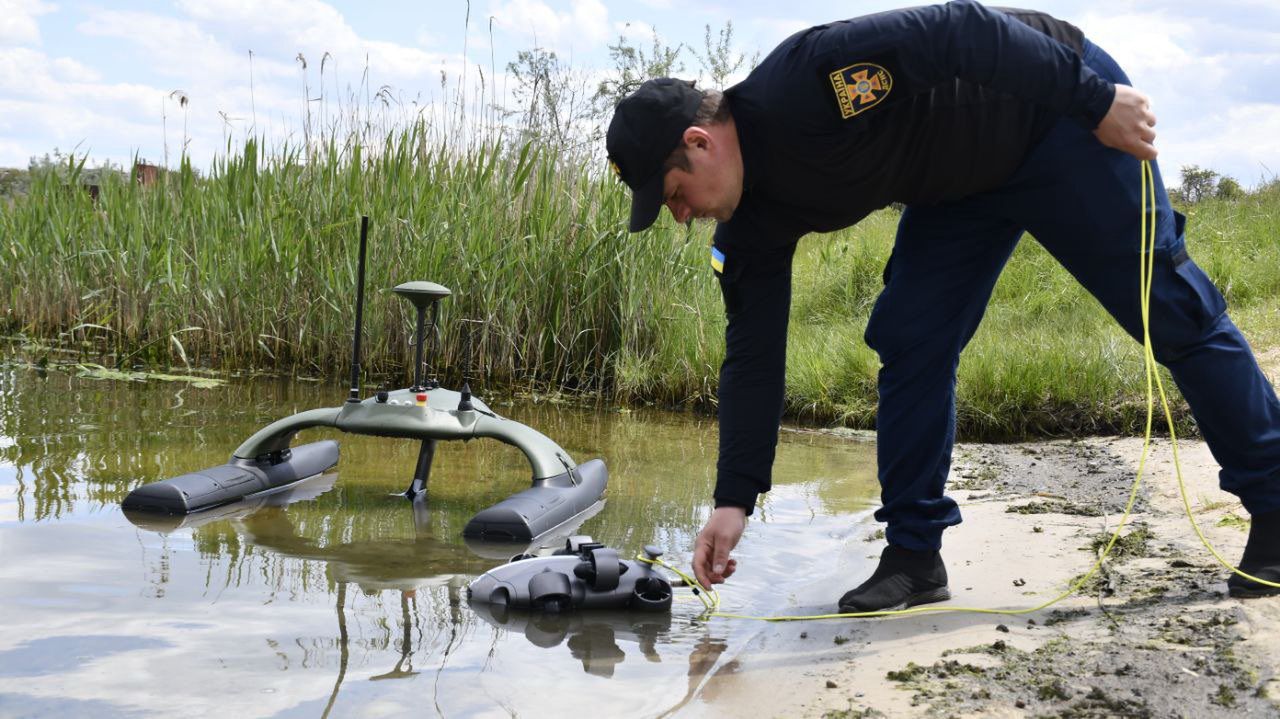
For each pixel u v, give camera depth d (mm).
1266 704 1712
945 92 2084
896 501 2527
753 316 2404
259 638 2256
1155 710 1745
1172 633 2109
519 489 3930
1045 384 5406
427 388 3840
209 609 2432
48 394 5391
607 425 5508
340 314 6617
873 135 2074
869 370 5961
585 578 2590
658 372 6473
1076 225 2217
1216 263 7898
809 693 1981
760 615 2572
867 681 2023
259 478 3703
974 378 5473
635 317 6602
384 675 2070
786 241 2324
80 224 7848
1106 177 2164
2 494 3400
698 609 2631
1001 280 8016
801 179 2131
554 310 6746
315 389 6047
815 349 6512
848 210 2219
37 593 2467
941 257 2410
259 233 6938
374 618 2436
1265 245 8719
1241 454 2289
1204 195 13211
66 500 3373
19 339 7668
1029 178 2217
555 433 5180
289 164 7160
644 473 4293
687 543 3260
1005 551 2973
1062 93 2033
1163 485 3693
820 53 2004
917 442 2477
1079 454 4652
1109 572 2639
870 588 2520
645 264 6648
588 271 6621
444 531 3299
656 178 2104
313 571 2797
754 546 3227
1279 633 2006
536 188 6840
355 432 3713
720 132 2096
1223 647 1989
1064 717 1757
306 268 6875
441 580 2777
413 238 6617
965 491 3963
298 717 1845
